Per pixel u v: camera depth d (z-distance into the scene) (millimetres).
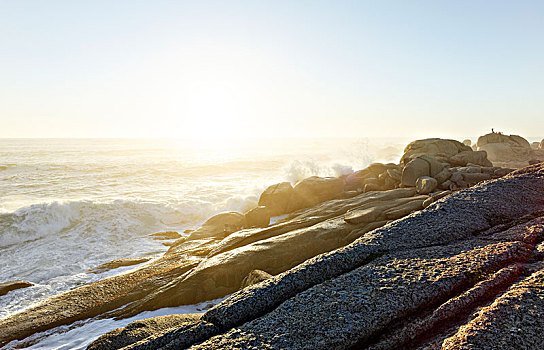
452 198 8180
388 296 4621
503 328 3688
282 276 5477
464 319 4117
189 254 10703
